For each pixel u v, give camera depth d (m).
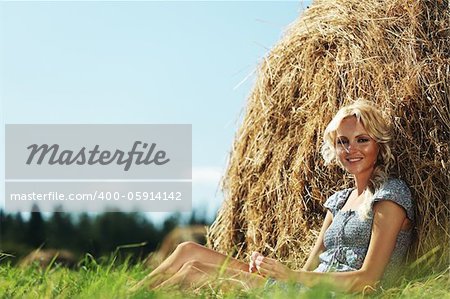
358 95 9.05
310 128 9.57
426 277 7.78
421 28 8.92
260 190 10.08
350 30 9.36
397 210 7.37
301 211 9.65
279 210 9.87
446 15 8.95
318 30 9.68
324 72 9.51
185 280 7.21
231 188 10.45
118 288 6.39
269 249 9.97
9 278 8.11
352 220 7.54
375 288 7.17
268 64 10.16
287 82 9.93
